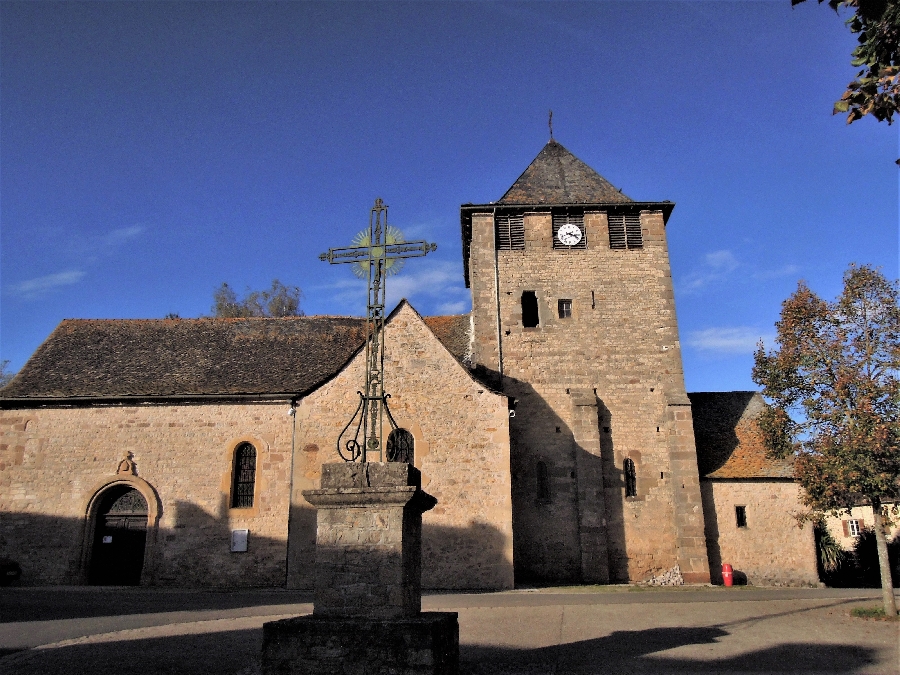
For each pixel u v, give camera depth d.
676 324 24.81
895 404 14.48
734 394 27.09
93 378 23.00
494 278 25.42
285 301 46.47
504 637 11.88
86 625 12.93
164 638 11.50
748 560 22.53
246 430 21.75
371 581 7.89
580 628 12.81
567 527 22.44
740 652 10.73
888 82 6.50
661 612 14.90
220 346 24.78
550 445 23.36
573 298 25.12
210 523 21.00
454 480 20.03
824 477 15.11
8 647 10.84
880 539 14.64
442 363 21.00
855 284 15.50
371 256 9.95
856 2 6.61
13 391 22.30
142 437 21.80
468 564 19.47
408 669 7.28
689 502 22.64
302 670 7.40
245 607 15.37
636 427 23.67
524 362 24.38
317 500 8.18
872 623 13.54
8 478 21.61
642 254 25.67
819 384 15.66
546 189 27.00
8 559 20.89
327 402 20.83
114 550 21.23
